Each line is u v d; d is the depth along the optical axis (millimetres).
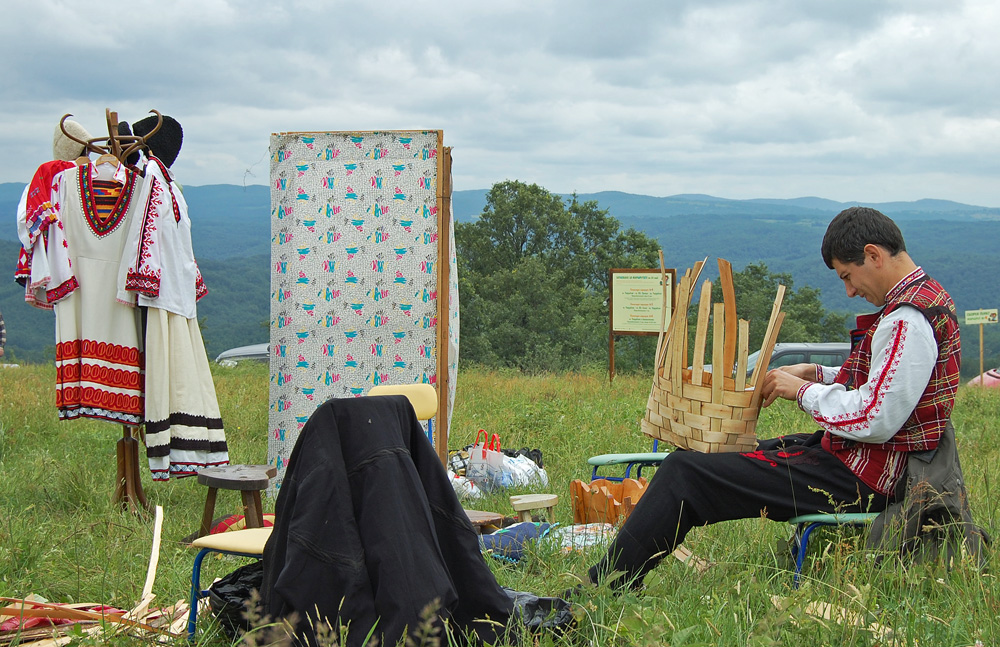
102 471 7004
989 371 21703
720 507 3828
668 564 4051
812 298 54375
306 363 7207
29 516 5469
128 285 5906
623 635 3020
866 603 3170
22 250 6008
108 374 6035
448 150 7176
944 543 3736
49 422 9078
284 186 7258
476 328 39031
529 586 4055
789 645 3104
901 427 3758
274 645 2936
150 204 6012
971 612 3295
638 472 5902
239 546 3422
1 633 3314
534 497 5602
